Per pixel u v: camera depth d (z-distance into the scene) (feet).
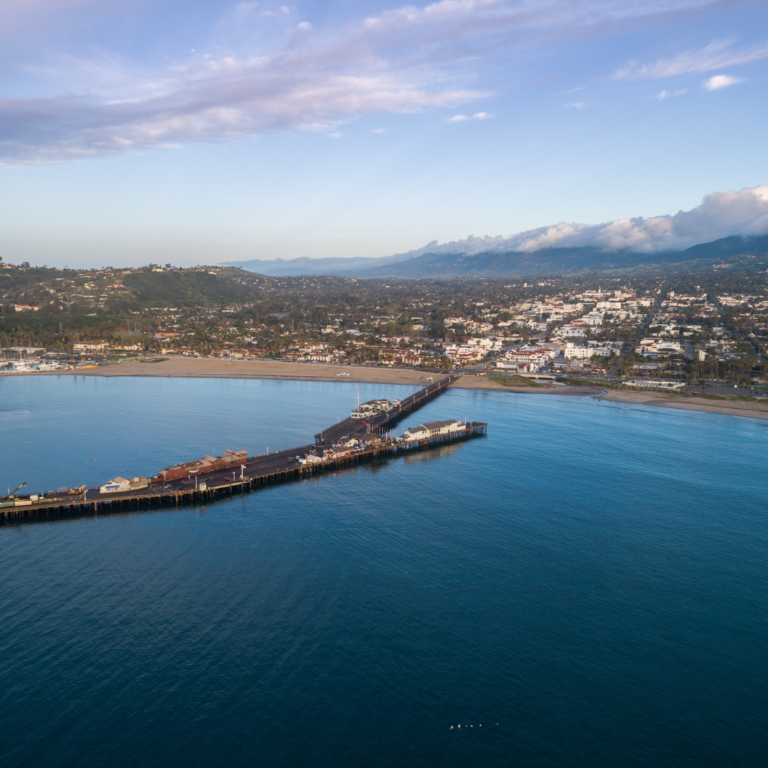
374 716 231.30
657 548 380.37
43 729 223.71
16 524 418.72
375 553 368.27
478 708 236.22
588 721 230.89
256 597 315.17
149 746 216.13
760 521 426.92
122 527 411.95
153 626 288.51
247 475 510.58
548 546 380.99
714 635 287.48
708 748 218.79
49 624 290.15
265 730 223.92
